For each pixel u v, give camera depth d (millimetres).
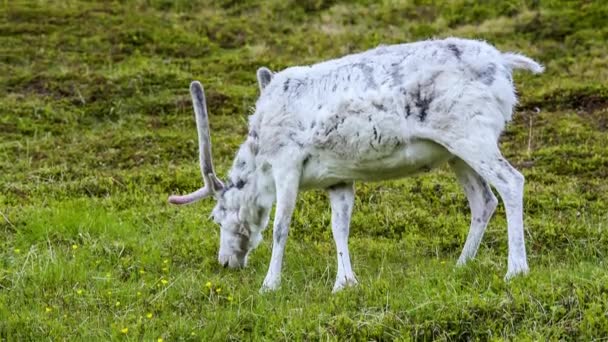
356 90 12703
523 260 12234
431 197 18562
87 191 19688
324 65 13305
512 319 10914
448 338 10820
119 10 35688
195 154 22734
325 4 37062
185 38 33094
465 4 35344
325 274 14117
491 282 11852
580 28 32406
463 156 12305
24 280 13750
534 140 23234
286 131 13258
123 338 11547
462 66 12352
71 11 35000
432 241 15984
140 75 28922
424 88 12375
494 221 16938
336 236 13594
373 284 12500
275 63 30781
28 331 11805
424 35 33062
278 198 13430
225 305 12766
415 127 12461
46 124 25312
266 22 35469
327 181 13523
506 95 12445
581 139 22953
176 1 37281
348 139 12805
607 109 25172
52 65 30016
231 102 27141
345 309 11727
